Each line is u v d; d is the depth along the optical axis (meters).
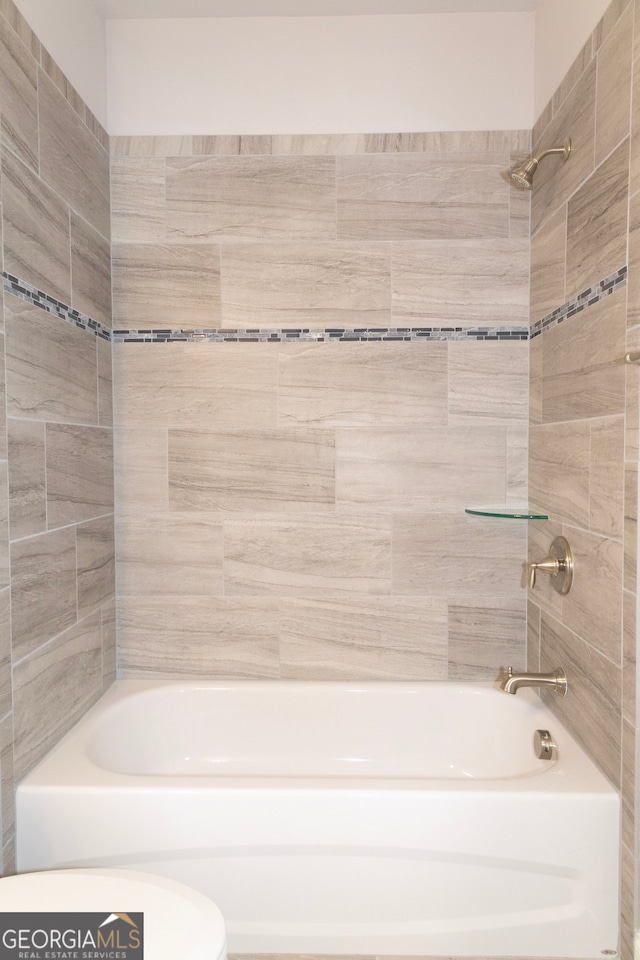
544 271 1.98
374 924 1.48
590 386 1.62
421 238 2.13
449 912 1.47
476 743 2.09
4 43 1.43
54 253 1.70
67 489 1.79
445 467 2.16
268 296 2.15
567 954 1.47
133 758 2.01
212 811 1.47
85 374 1.92
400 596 2.19
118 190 2.14
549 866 1.46
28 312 1.54
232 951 1.50
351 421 2.16
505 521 2.16
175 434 2.17
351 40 2.12
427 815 1.45
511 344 2.14
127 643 2.21
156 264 2.15
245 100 2.13
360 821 1.46
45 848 1.49
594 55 1.59
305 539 2.19
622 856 1.44
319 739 2.14
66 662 1.79
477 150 2.11
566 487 1.79
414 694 2.13
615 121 1.47
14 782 1.49
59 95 1.74
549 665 1.94
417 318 2.14
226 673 2.21
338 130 2.13
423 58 2.11
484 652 2.19
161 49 2.13
